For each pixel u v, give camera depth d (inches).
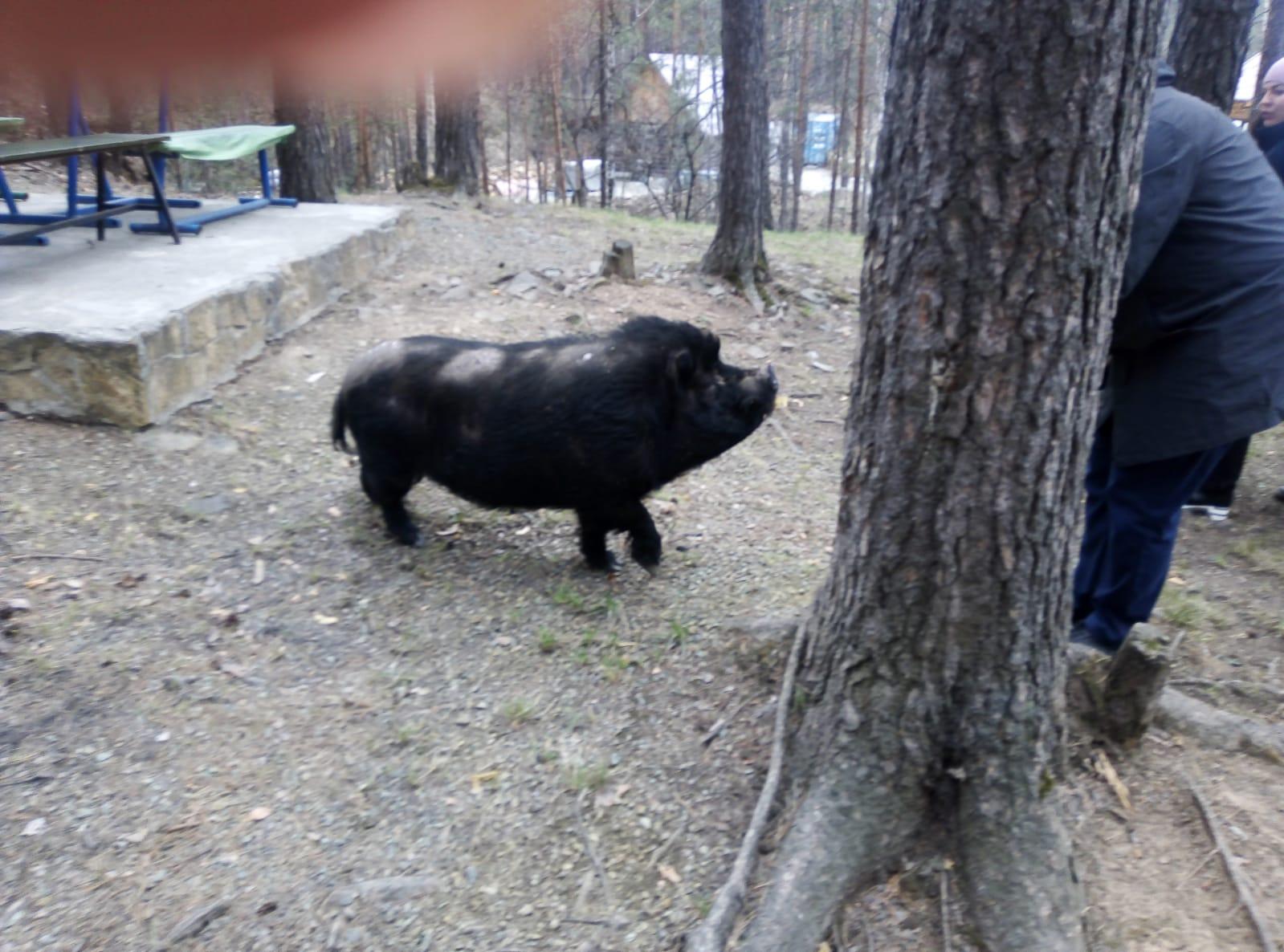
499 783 129.7
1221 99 285.1
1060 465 105.9
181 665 147.4
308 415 238.1
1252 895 111.4
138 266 267.0
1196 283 133.0
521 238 422.6
